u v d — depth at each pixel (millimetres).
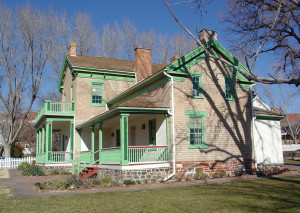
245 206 9008
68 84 27281
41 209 9203
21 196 11703
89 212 8719
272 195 10641
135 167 14953
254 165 18250
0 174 23312
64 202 10188
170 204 9523
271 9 16156
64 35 43469
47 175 21625
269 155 19812
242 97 18703
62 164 22984
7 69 33812
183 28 11719
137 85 19688
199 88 17359
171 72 16578
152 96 18016
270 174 17375
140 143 20000
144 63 25391
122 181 14555
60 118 23359
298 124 55125
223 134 17578
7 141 35625
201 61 17672
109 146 25469
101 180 14750
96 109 24344
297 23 16141
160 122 17203
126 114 15391
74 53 27312
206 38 18609
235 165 17594
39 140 28062
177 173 15820
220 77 18125
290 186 12633
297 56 16203
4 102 35000
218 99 17797
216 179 15648
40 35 34781
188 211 8594
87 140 24500
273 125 20469
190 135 16734
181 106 16625
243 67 18781
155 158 16156
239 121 18297
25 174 21281
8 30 33375
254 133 18688
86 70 24125
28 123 49469
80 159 21375
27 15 34000
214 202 9664
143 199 10430
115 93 25094
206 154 16812
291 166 23656
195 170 16359
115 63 27125
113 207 9273
